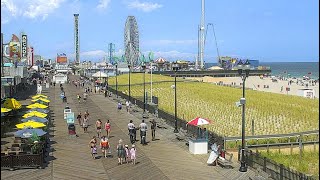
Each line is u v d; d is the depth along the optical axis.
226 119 50.06
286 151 32.41
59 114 51.66
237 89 105.81
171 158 26.77
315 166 27.77
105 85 93.94
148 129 39.19
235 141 32.31
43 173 22.70
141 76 140.62
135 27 165.00
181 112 56.16
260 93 95.56
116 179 21.72
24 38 137.38
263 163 23.06
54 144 31.58
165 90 94.81
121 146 25.12
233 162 25.75
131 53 166.12
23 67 103.25
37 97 56.66
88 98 75.44
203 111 58.00
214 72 190.00
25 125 29.84
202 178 21.92
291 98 84.25
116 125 42.09
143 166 24.58
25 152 25.02
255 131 41.47
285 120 50.19
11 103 44.34
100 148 29.91
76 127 40.62
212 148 25.05
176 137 34.44
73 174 22.62
